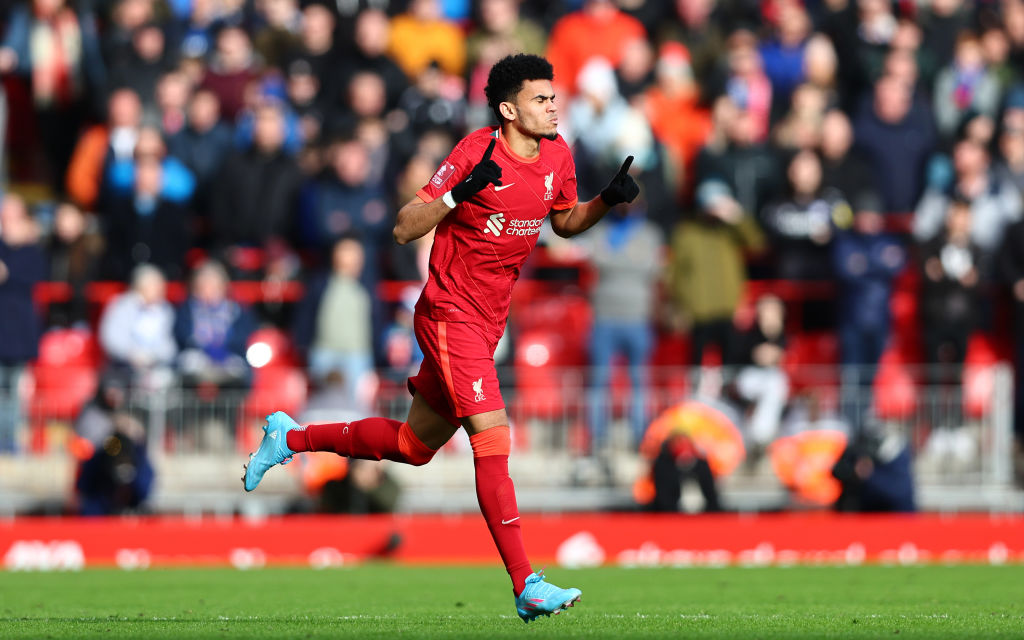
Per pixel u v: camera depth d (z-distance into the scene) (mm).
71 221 44844
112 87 48562
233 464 40469
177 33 50969
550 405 41219
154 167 44781
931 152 48219
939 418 41344
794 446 40688
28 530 37344
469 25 55469
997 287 45750
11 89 50531
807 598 27109
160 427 40281
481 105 47875
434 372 18891
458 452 41219
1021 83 50812
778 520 38375
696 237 43781
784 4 51156
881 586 30000
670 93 49906
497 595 28203
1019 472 41875
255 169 45031
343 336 41812
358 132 45688
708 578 32375
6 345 41656
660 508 39625
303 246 44938
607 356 42438
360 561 37906
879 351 43969
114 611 24188
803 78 50344
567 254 45688
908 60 49625
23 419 40688
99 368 44469
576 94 51062
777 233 44906
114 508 39281
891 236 44344
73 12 50969
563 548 38031
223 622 20859
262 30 51594
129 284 44250
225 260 44281
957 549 38688
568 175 19297
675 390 41188
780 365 42625
